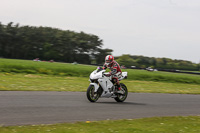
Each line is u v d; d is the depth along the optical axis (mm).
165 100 17609
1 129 7641
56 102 12930
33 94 14922
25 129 7836
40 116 9766
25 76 30469
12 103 11656
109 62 14664
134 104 14789
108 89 14578
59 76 36625
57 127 8336
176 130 9188
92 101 14086
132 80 41406
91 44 199875
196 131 9289
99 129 8484
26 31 199875
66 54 194125
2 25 194125
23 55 188625
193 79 51656
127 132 8367
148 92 22219
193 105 16328
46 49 190250
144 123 9930
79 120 9711
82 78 35844
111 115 11117
